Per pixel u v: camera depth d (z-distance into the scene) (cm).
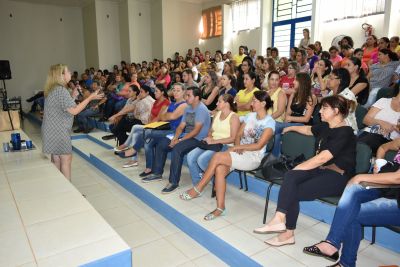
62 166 289
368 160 196
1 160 300
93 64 984
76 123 659
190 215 238
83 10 991
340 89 287
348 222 164
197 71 665
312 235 208
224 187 234
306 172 193
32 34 934
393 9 535
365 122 252
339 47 513
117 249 160
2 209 200
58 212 197
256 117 258
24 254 155
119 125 422
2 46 897
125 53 953
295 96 318
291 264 176
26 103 951
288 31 735
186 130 307
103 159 398
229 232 213
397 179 157
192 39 953
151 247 223
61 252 157
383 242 194
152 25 939
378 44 462
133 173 339
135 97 430
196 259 208
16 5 901
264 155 248
